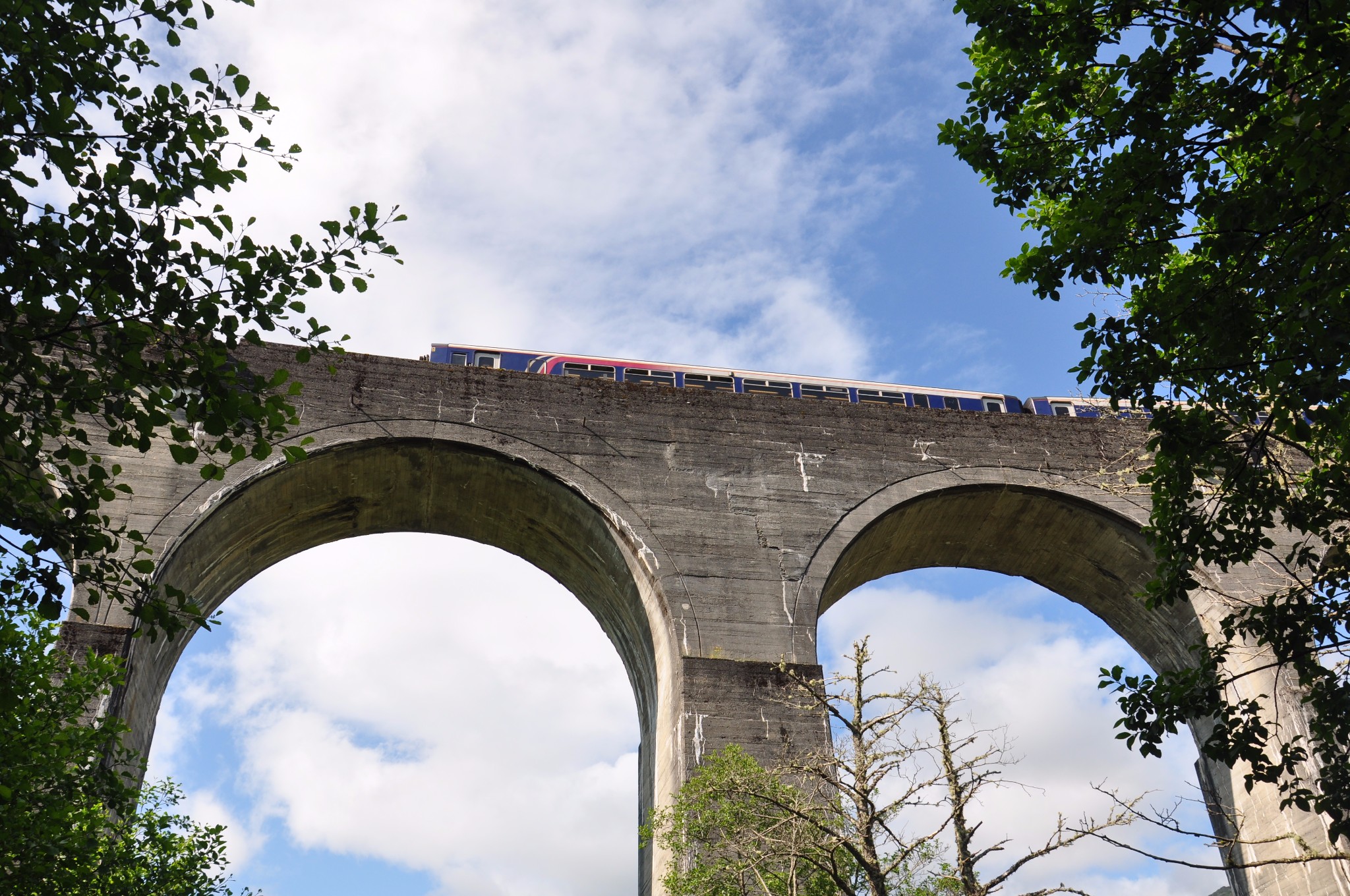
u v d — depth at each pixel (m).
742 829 17.06
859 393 33.44
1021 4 12.38
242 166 10.45
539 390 25.84
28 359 9.54
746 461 25.83
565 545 26.28
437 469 25.14
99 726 19.02
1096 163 13.30
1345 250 10.64
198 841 16.55
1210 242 11.71
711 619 23.45
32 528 9.70
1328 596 12.48
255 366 24.42
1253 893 24.25
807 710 17.44
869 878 14.52
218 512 22.53
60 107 9.75
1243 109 11.44
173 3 10.30
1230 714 12.66
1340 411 11.52
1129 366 12.42
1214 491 13.32
